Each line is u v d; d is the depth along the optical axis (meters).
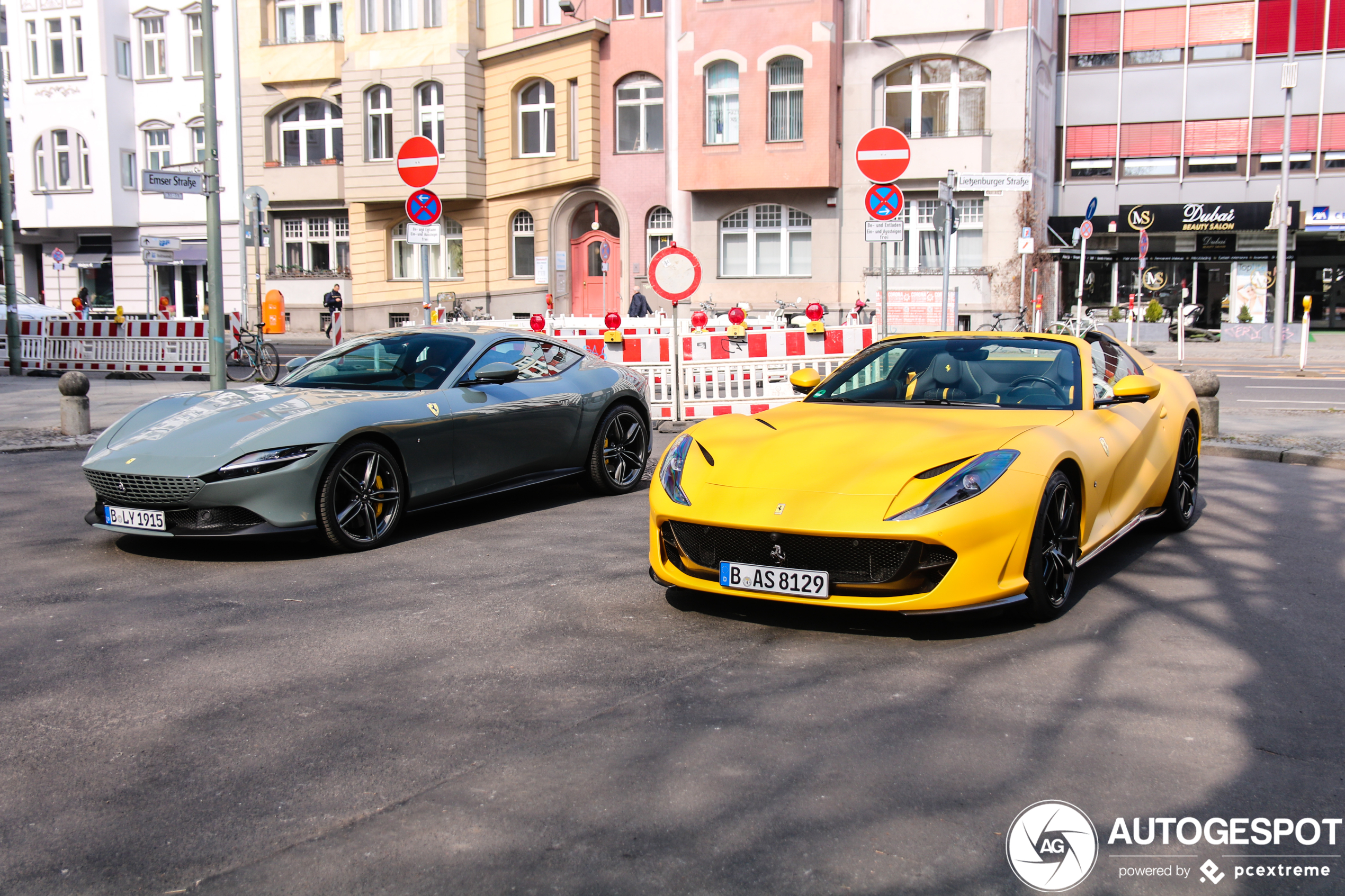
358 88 30.41
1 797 3.01
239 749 3.32
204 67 11.37
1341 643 4.36
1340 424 11.05
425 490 6.49
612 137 28.05
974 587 4.20
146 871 2.62
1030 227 26.19
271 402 6.35
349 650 4.28
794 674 3.98
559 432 7.46
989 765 3.19
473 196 29.75
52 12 34.56
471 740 3.38
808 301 27.19
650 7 27.52
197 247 34.34
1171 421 6.21
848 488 4.32
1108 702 3.69
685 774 3.13
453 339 7.32
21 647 4.33
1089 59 32.16
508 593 5.12
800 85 26.38
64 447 9.95
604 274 29.00
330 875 2.59
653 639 4.40
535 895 2.50
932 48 26.28
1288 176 23.53
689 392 11.74
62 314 23.08
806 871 2.60
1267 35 30.84
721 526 4.40
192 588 5.25
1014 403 5.34
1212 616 4.74
